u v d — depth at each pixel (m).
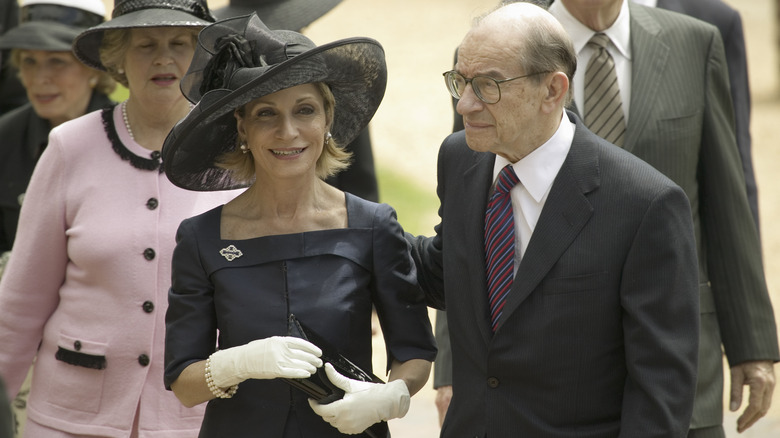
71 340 14.14
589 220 11.52
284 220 12.29
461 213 12.47
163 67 14.32
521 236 11.98
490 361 11.84
